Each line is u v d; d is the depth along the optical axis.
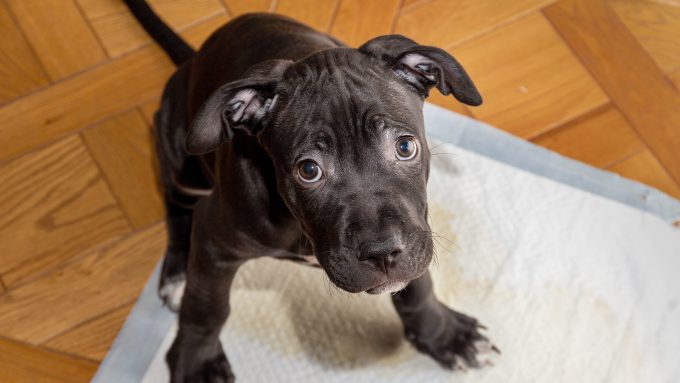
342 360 0.69
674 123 0.78
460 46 0.82
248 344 0.69
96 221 0.76
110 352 0.70
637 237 0.72
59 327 0.72
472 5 0.84
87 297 0.73
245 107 0.51
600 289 0.71
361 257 0.46
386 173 0.48
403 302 0.62
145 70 0.82
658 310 0.70
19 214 0.76
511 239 0.73
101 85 0.81
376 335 0.69
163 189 0.75
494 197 0.74
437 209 0.74
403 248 0.47
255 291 0.71
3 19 0.84
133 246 0.75
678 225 0.74
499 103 0.80
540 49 0.82
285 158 0.49
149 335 0.70
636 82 0.80
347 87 0.49
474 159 0.76
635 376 0.68
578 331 0.69
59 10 0.85
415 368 0.68
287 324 0.70
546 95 0.80
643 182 0.76
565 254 0.72
